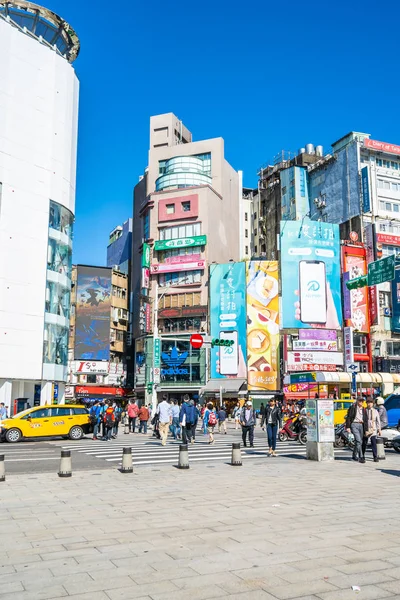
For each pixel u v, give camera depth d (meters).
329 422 16.25
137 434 29.66
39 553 6.23
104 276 70.75
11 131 38.84
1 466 12.32
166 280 68.38
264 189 82.38
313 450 16.17
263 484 11.49
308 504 9.10
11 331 37.34
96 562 5.84
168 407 22.19
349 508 8.73
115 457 17.94
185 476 12.92
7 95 38.88
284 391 54.69
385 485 11.27
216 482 11.86
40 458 17.75
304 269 61.00
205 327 64.12
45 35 43.09
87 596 4.80
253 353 60.81
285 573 5.35
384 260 26.69
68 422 25.48
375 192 63.91
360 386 54.03
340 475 12.89
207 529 7.32
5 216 37.91
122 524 7.74
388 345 60.50
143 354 67.56
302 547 6.29
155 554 6.11
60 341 40.91
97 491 10.78
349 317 59.88
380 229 62.97
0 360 36.56
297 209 71.88
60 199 41.78
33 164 40.03
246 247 83.75
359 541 6.54
